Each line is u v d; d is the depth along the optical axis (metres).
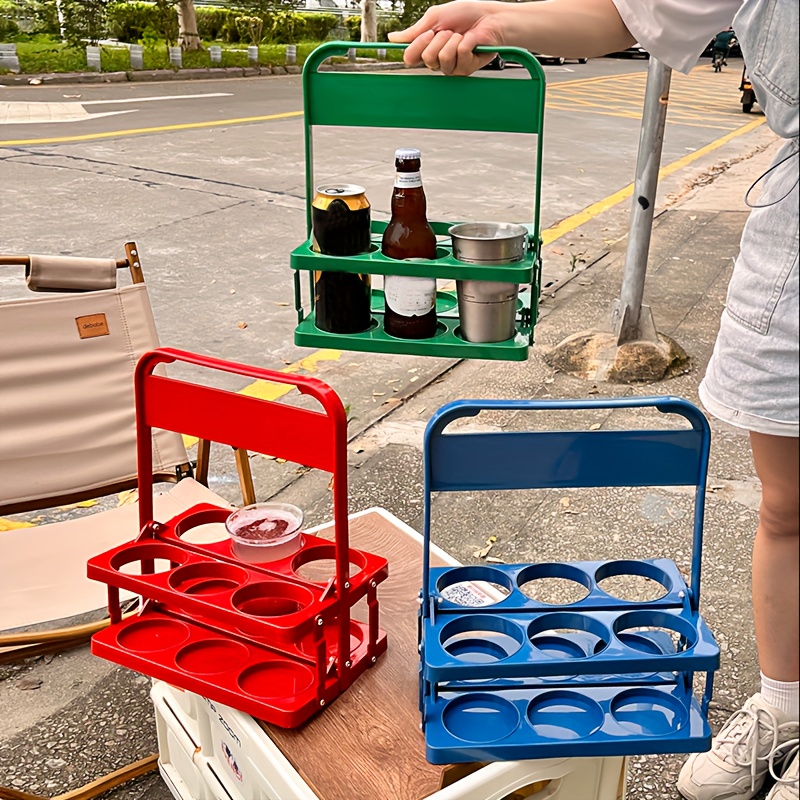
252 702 1.45
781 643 1.75
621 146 10.25
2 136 9.20
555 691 1.48
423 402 3.80
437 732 1.39
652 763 2.01
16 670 2.31
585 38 1.60
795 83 1.36
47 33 19.00
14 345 2.35
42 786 1.96
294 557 1.66
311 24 23.69
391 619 1.75
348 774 1.39
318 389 1.40
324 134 10.05
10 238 5.79
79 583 2.03
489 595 1.75
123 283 5.09
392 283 1.64
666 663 1.38
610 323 4.20
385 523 2.07
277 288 5.11
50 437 2.36
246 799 1.57
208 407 1.54
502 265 1.59
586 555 2.76
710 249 6.05
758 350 1.51
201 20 22.19
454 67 1.56
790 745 1.81
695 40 1.56
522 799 1.49
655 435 1.39
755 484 3.16
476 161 8.91
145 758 1.99
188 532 2.18
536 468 1.41
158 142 9.19
